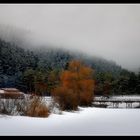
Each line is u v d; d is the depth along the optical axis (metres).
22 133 12.94
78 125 17.27
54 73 95.62
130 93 116.00
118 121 21.02
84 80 53.97
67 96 32.53
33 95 22.69
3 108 20.14
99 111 36.62
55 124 17.25
